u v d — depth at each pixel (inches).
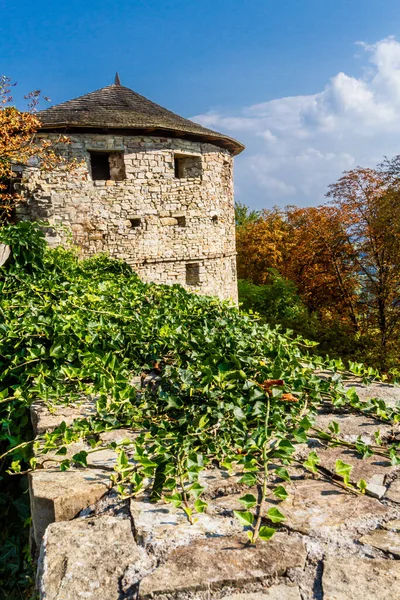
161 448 90.1
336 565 61.0
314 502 75.9
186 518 73.0
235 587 58.4
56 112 538.0
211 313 192.5
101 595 57.8
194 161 576.4
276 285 849.5
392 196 677.9
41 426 110.1
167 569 60.7
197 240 571.8
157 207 541.0
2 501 124.7
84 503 79.4
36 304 194.9
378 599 55.1
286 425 105.0
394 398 123.6
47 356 145.4
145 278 537.6
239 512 69.6
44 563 63.9
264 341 158.4
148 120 530.0
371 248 724.7
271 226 1104.8
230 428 100.8
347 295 781.3
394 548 63.7
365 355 629.9
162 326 167.9
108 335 158.7
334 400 115.7
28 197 495.8
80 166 505.4
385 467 87.1
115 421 109.7
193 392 117.2
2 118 423.2
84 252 510.9
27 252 247.3
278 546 64.8
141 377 145.0
